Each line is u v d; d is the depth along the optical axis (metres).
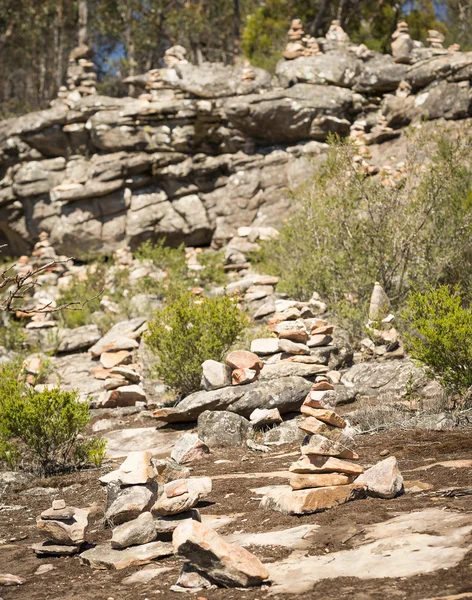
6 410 8.32
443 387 8.36
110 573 4.85
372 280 12.75
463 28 28.94
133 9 33.47
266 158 20.25
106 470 8.12
